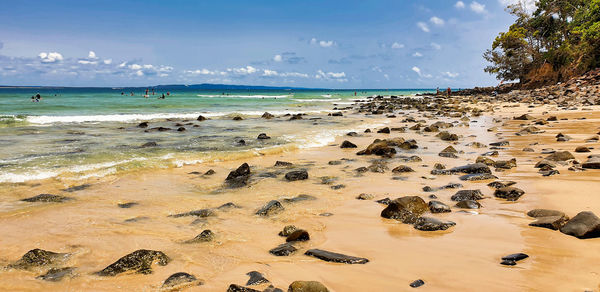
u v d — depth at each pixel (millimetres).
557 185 6293
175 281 3287
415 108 34312
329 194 6609
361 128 18141
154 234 4664
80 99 48375
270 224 5059
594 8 48312
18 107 30688
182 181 7703
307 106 38844
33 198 6094
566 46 50938
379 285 3141
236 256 3916
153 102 41875
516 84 61719
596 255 3537
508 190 5926
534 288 2955
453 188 6684
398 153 10977
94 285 3271
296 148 12125
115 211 5645
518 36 55000
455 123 19844
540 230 4363
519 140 12594
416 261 3650
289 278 3336
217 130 16984
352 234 4574
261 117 24578
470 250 3877
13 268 3594
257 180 7711
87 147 11391
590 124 15852
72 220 5188
